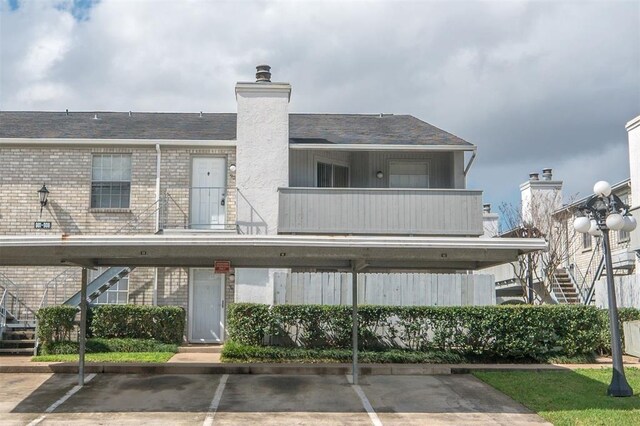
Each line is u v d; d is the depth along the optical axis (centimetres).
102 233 1933
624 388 1158
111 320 1717
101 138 1952
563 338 1588
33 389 1222
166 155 1978
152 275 1909
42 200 1923
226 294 1911
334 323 1603
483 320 1575
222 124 2197
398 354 1538
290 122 2309
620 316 1686
